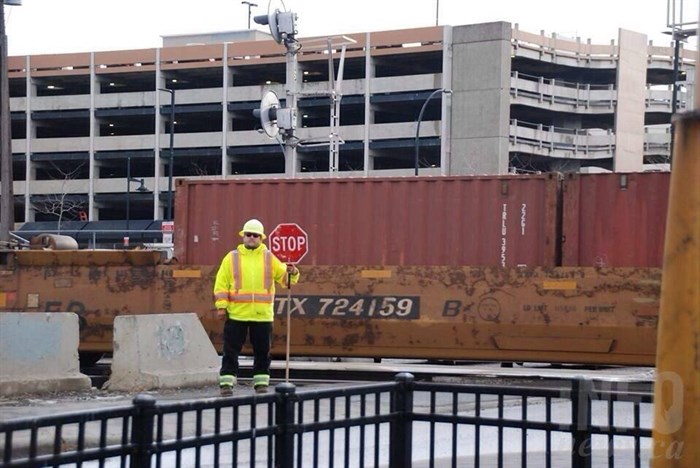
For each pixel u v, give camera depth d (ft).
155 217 244.01
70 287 62.75
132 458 18.21
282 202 62.13
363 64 232.12
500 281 57.77
